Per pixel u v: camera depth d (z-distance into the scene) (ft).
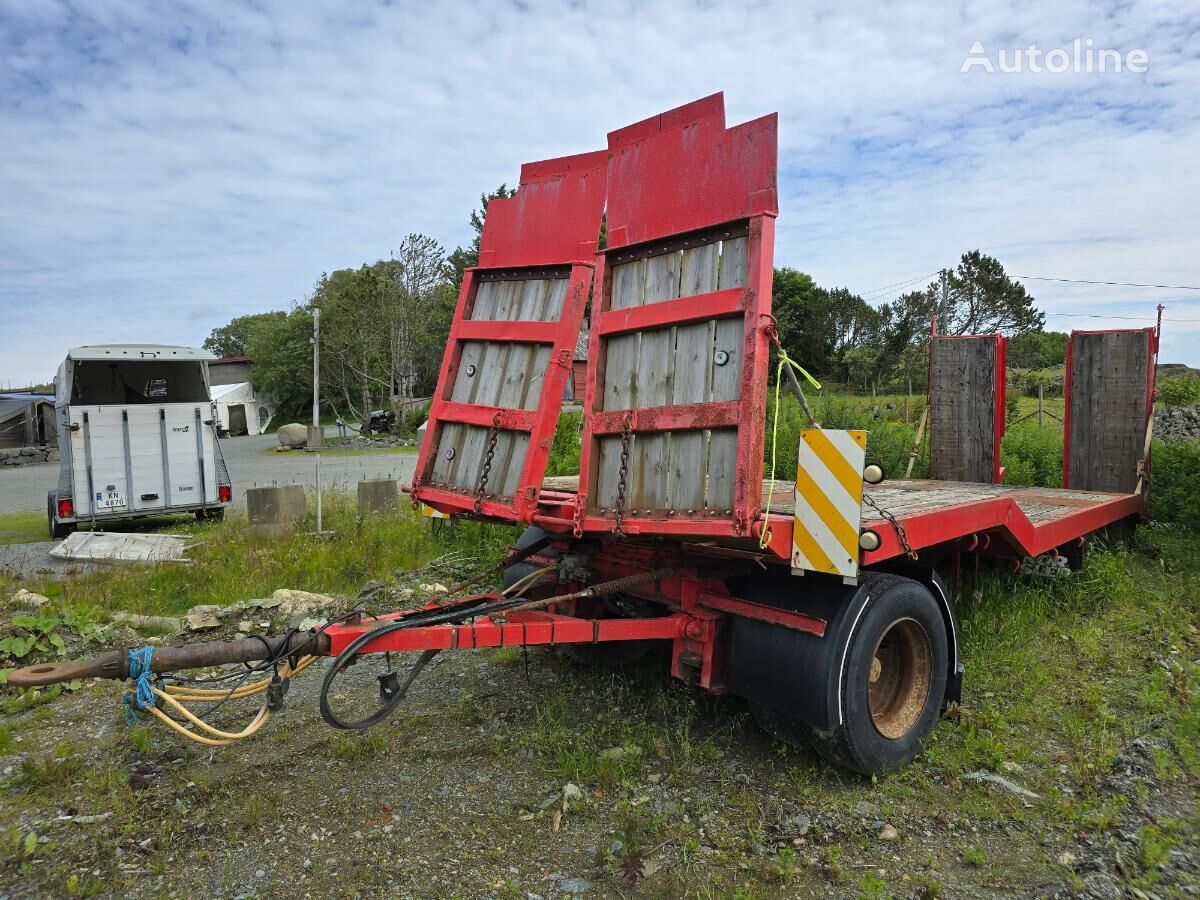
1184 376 81.92
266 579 25.85
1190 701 15.02
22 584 25.12
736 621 13.14
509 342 14.75
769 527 11.68
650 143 13.42
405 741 14.14
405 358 150.00
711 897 9.72
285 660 11.48
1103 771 12.67
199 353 42.88
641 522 12.52
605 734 14.24
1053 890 9.79
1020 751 13.29
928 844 10.89
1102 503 24.27
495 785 12.55
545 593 15.84
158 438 41.88
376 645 11.77
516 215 15.65
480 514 14.34
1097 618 20.33
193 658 10.80
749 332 11.37
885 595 12.55
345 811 11.80
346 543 29.68
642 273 13.46
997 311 189.78
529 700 15.83
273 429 186.60
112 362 44.86
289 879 10.19
